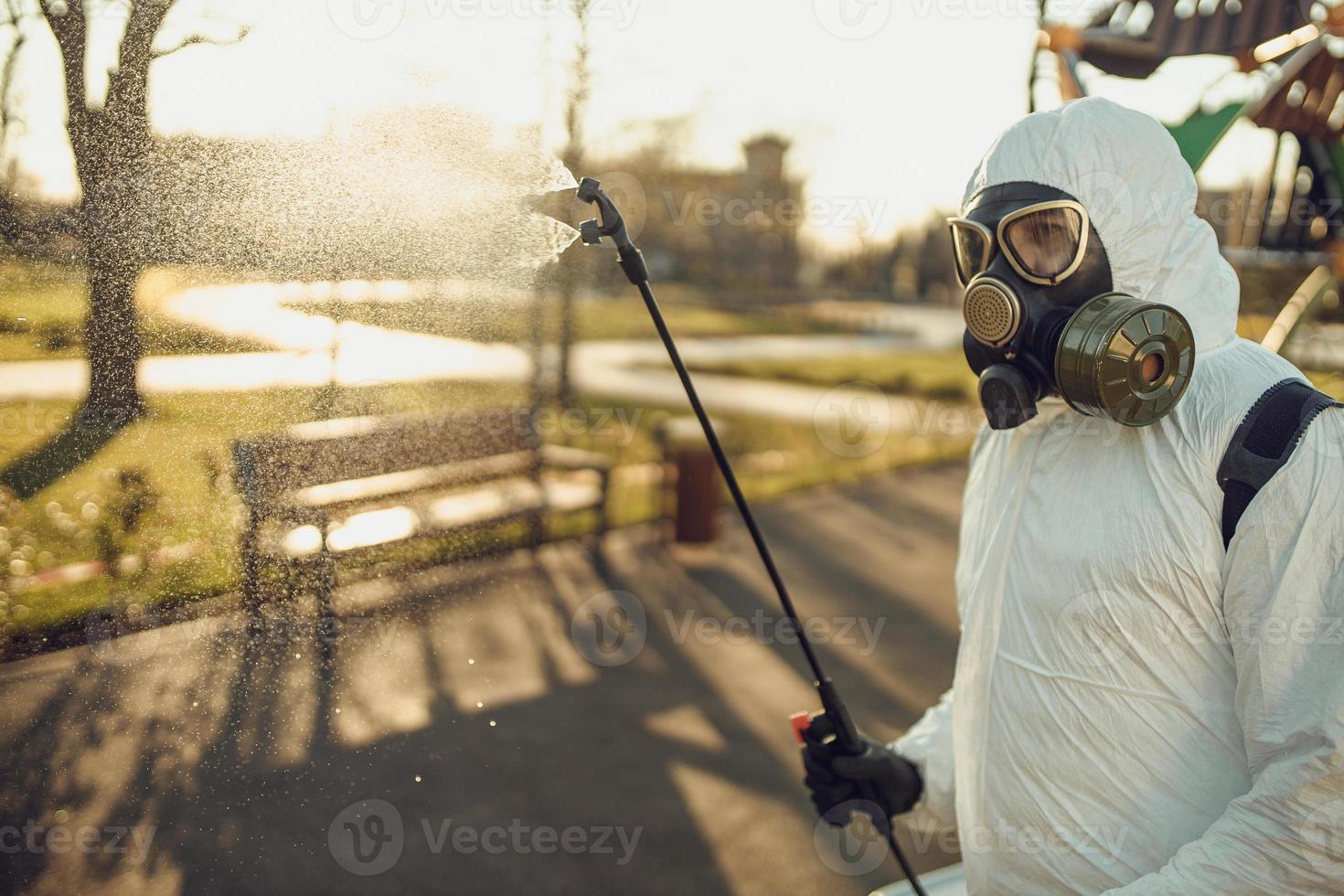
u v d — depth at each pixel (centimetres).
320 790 184
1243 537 110
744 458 948
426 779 333
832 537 739
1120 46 288
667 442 679
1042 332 122
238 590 166
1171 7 282
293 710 176
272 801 179
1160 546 116
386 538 181
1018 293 123
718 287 2109
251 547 165
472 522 281
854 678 480
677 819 345
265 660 171
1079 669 123
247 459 160
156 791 173
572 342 828
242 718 171
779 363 1596
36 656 163
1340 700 101
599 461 636
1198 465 115
